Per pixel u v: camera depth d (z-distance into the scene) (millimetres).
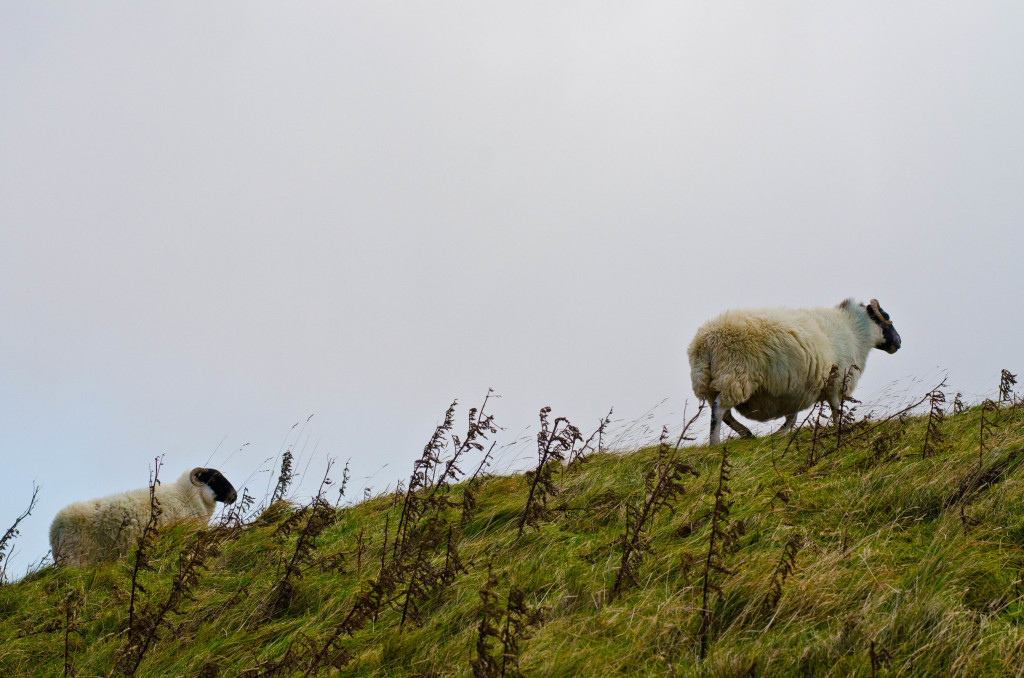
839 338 14117
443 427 8508
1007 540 6469
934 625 5355
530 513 8352
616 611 6309
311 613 7574
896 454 8930
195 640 7379
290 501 11141
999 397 9852
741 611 6055
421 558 7188
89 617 8164
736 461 9875
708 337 13078
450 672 5887
